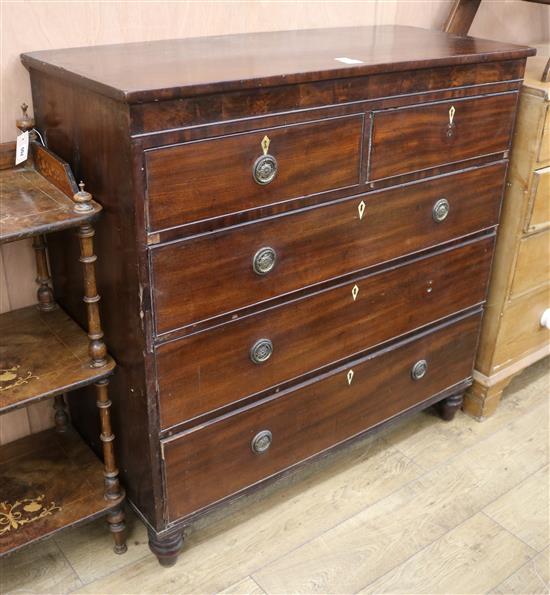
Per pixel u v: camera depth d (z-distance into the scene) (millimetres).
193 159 1263
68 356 1505
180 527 1596
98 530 1770
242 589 1615
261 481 1704
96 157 1324
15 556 1683
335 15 1992
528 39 2529
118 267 1366
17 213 1299
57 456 1736
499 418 2215
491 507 1870
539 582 1657
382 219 1625
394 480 1950
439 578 1658
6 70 1518
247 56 1490
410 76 1505
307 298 1570
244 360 1524
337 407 1780
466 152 1723
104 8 1596
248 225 1392
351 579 1647
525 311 2123
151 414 1431
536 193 1872
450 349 2012
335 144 1446
